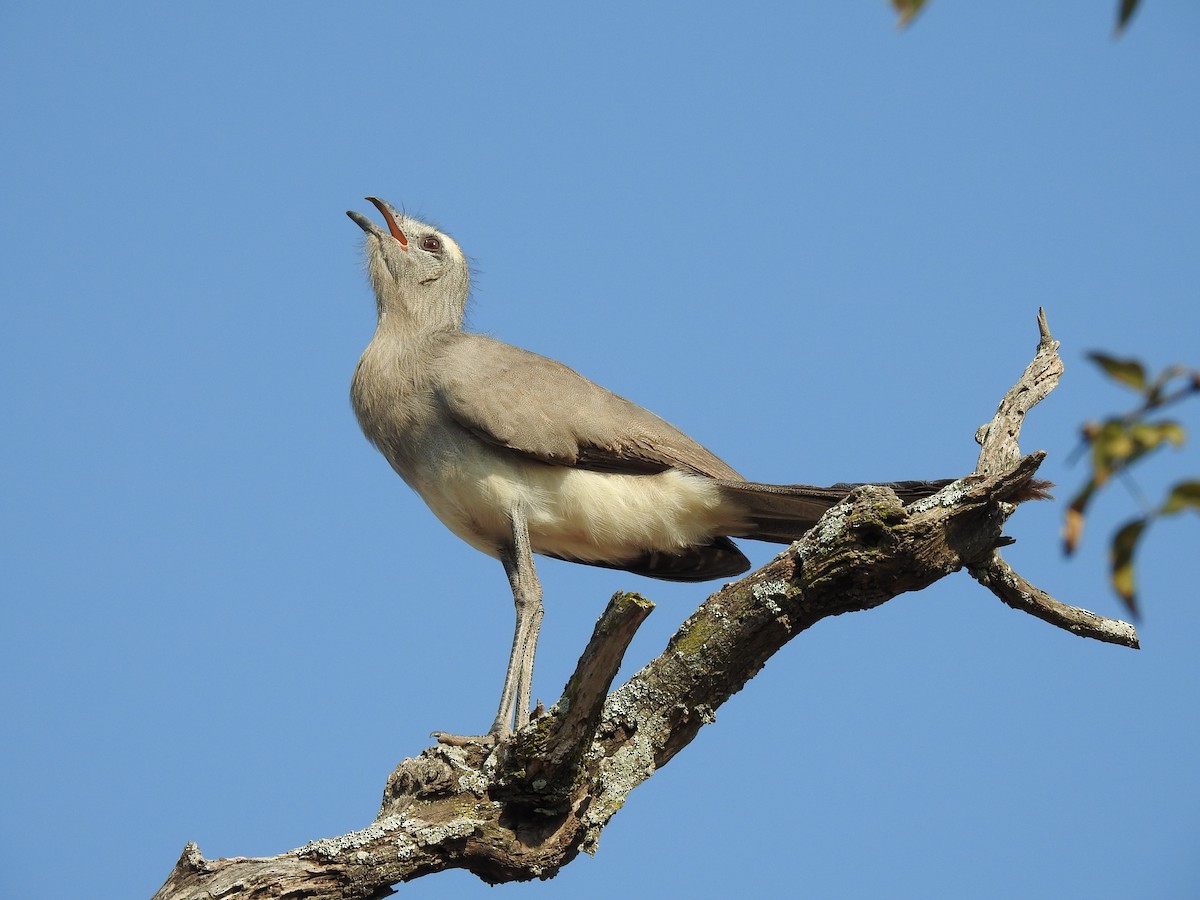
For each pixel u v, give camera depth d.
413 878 10.77
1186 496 4.64
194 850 10.35
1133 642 13.29
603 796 11.12
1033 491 11.77
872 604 11.55
